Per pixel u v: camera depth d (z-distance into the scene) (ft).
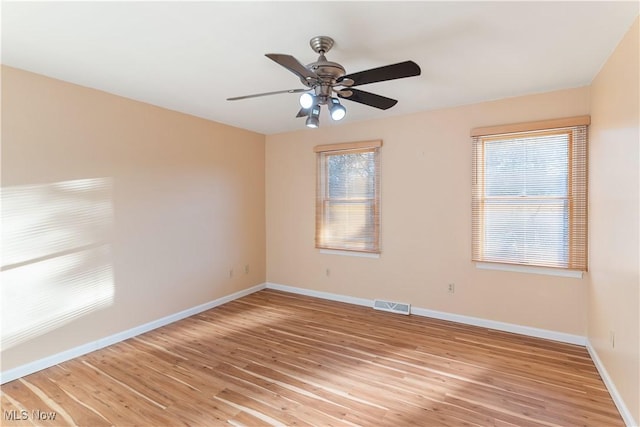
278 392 7.80
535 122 10.41
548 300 10.61
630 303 6.58
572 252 10.15
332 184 14.78
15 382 8.24
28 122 8.59
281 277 16.56
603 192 8.39
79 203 9.63
